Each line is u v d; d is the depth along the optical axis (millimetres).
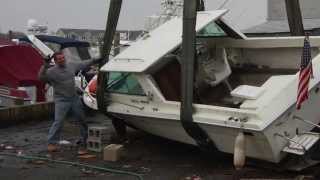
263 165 8539
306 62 7570
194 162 9273
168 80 9336
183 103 8359
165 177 8312
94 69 14016
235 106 8797
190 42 8234
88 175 8492
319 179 7910
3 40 18156
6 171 8766
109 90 9914
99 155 9859
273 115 7684
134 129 11344
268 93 7898
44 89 15328
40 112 14203
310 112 8406
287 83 7953
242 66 10609
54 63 10859
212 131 8406
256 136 7859
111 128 12695
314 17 20016
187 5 8203
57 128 10211
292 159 8320
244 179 7898
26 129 12898
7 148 10578
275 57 10219
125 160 9469
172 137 9617
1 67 14930
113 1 9969
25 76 15016
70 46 18094
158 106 8984
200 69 9852
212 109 8164
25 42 17906
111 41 10086
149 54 9172
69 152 10148
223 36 10352
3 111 13125
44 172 8695
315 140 7918
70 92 10188
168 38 9453
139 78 9070
